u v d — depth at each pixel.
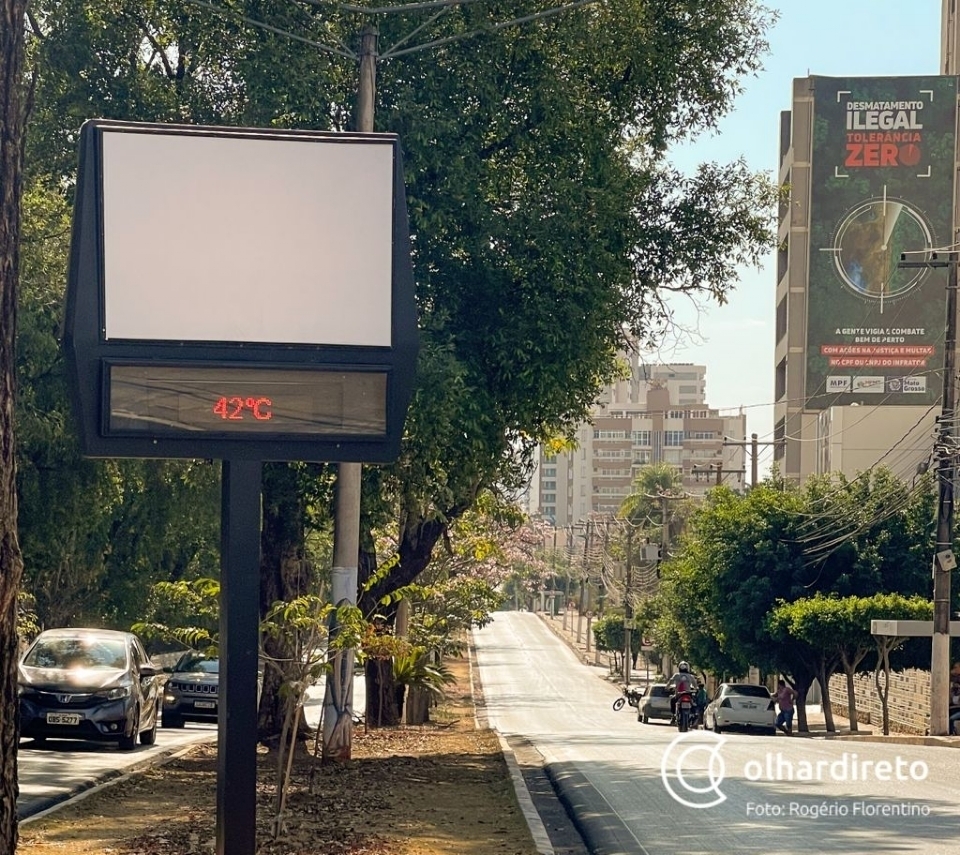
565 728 40.91
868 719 55.56
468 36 17.83
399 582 23.94
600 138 20.89
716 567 48.28
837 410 67.88
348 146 9.94
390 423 9.81
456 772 19.08
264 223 9.80
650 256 23.38
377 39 19.39
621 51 21.33
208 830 12.29
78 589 40.59
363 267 9.88
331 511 22.88
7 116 8.09
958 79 71.06
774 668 47.28
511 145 20.48
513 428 21.39
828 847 11.89
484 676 93.25
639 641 96.25
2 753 7.87
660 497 83.44
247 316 9.71
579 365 20.31
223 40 20.03
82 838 11.86
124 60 20.72
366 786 16.50
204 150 9.76
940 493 35.19
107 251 9.54
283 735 11.98
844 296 71.19
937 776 18.78
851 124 71.44
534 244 19.73
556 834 13.63
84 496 29.92
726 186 23.38
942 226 70.81
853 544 46.41
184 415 9.55
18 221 8.10
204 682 33.31
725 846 12.05
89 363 9.43
